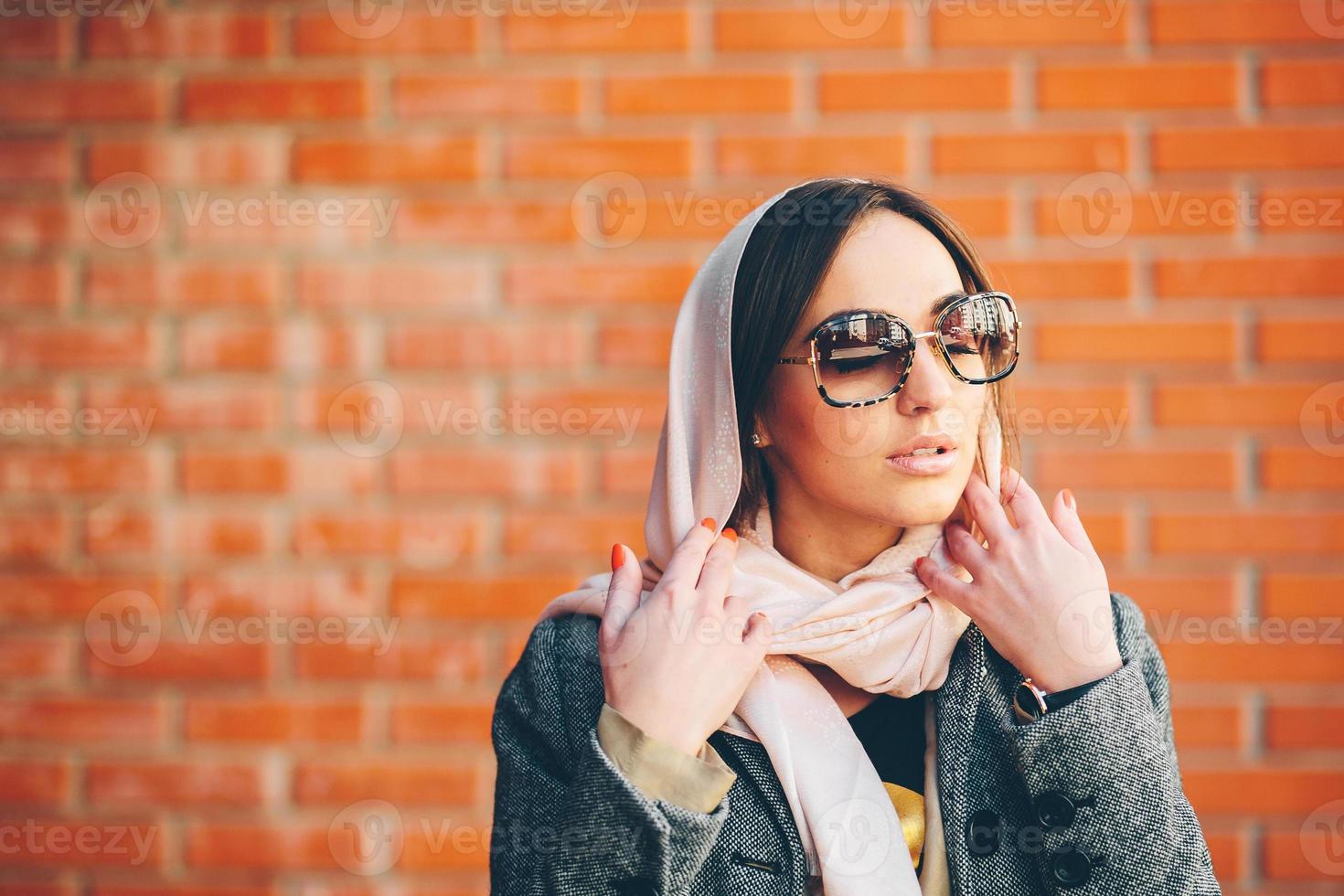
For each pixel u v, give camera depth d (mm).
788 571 998
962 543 962
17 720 1815
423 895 1784
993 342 935
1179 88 1767
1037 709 919
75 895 1801
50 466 1832
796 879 902
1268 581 1727
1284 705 1719
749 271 986
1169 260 1753
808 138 1789
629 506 1796
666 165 1803
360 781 1798
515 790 983
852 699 999
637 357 1800
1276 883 1708
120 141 1848
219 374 1830
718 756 913
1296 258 1746
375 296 1820
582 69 1812
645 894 848
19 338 1839
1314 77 1761
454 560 1808
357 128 1829
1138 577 1735
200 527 1821
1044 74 1774
